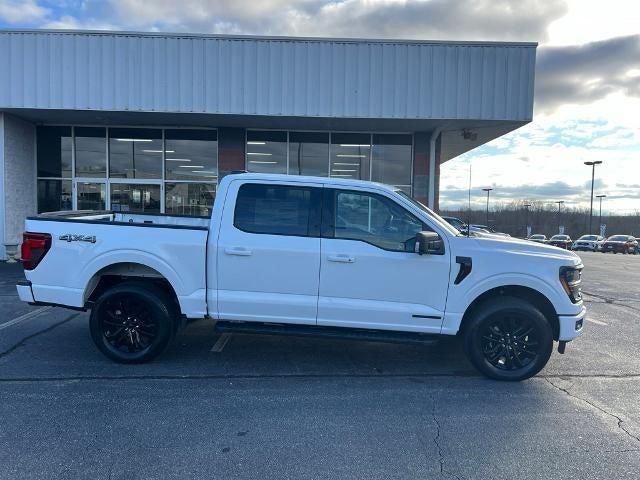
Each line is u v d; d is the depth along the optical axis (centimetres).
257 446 351
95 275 523
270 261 495
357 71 1188
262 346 600
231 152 1421
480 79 1188
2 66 1180
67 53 1181
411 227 493
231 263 498
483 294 502
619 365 555
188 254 504
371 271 488
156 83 1186
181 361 538
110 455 334
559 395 461
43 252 523
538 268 485
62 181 1446
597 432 384
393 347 611
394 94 1191
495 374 491
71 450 340
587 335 695
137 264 527
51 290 524
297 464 328
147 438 359
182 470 317
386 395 453
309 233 497
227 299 501
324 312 495
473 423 396
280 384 475
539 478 316
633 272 1728
